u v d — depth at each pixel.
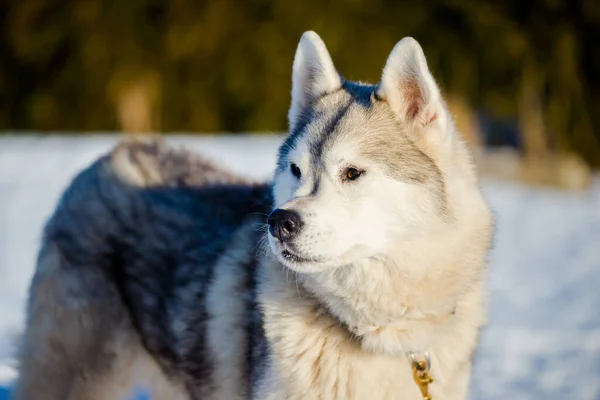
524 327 8.62
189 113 30.55
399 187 4.43
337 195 4.42
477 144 31.22
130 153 5.70
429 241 4.43
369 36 28.98
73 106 30.14
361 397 4.44
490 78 30.36
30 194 14.51
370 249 4.41
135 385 5.40
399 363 4.48
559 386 6.92
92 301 5.20
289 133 5.13
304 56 5.05
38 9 28.45
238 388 4.81
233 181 5.77
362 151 4.47
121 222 5.35
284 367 4.44
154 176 5.59
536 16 29.62
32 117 30.00
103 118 30.48
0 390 6.18
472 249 4.55
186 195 5.53
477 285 4.71
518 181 21.81
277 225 4.29
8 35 29.20
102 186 5.48
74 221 5.41
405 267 4.45
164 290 5.18
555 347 7.95
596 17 29.47
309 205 4.34
